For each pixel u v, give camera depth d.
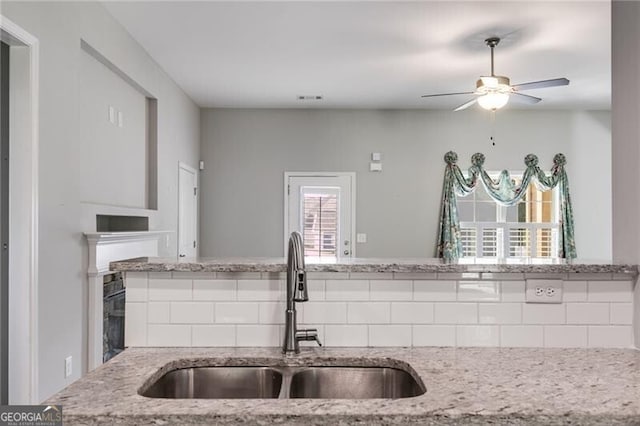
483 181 5.85
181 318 1.42
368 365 1.31
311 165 5.88
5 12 2.04
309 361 1.31
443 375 1.14
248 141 5.86
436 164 5.89
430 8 3.05
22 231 2.19
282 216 5.86
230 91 5.05
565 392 1.02
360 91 5.06
